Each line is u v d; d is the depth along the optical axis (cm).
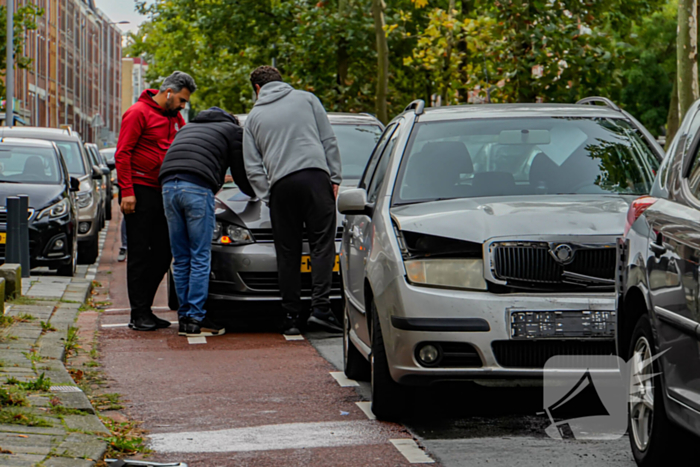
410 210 727
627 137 823
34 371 827
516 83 2528
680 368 498
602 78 2533
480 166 787
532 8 2469
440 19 3025
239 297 1134
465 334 642
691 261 490
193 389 829
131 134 1141
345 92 3569
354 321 827
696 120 578
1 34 4662
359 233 812
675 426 521
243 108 5275
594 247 659
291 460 604
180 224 1117
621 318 600
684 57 2019
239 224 1141
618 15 2931
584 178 784
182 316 1138
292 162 1081
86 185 2116
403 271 666
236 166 1135
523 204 707
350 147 1360
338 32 3447
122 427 689
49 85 9700
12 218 1595
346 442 645
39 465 545
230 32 3988
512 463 584
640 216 579
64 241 1716
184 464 584
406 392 691
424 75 3672
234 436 666
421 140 807
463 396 779
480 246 662
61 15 10312
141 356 988
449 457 602
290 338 1101
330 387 835
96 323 1213
